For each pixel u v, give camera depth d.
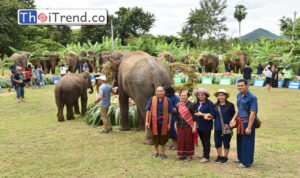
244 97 4.55
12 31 39.62
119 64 7.66
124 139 6.41
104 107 6.89
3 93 14.18
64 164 4.79
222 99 4.71
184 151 4.96
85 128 7.47
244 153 4.58
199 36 59.72
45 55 22.95
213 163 4.86
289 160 4.95
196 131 4.98
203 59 22.98
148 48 31.52
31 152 5.44
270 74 14.60
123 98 7.14
